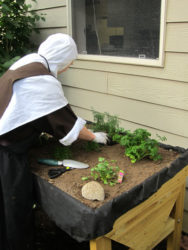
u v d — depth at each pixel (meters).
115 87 2.45
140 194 1.37
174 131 2.12
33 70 1.48
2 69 2.81
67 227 1.32
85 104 2.80
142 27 2.13
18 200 1.50
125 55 2.32
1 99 1.48
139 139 1.71
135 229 1.50
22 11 3.01
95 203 1.27
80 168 1.62
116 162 1.69
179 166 1.63
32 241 1.67
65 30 2.77
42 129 1.57
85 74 2.69
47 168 1.64
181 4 1.82
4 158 1.48
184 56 1.91
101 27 2.45
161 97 2.13
